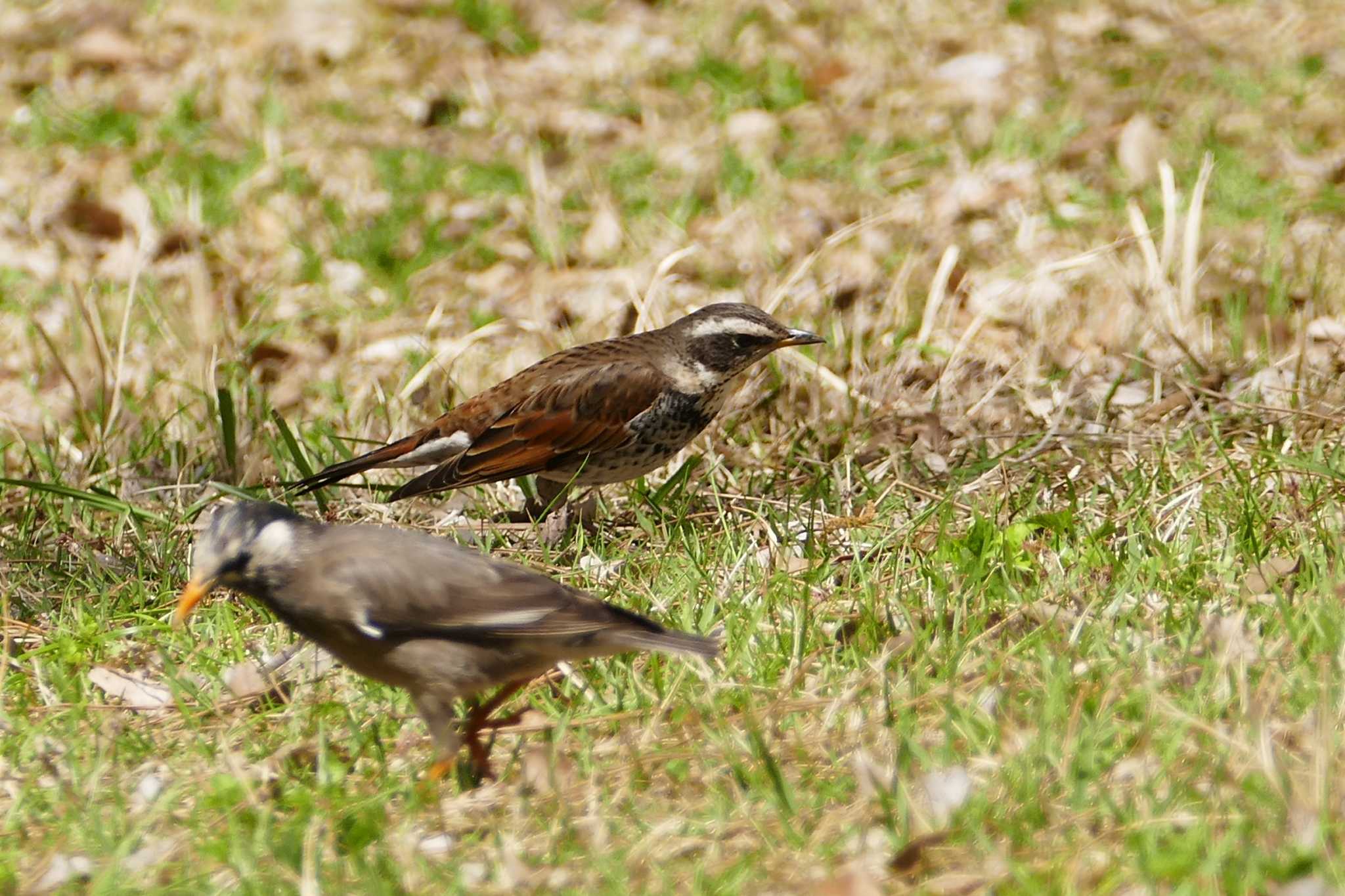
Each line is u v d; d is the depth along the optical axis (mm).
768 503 11500
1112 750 7449
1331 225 16516
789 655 8844
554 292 16562
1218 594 9258
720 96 21125
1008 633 8844
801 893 6520
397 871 6840
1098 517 10812
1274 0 22641
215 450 13414
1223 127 18922
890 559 10133
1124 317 14359
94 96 21797
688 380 11859
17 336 16234
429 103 21234
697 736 7969
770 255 16688
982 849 6598
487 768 7969
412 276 17328
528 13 23688
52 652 9477
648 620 7750
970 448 12422
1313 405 12312
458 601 7605
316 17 23500
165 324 15961
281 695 8859
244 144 20281
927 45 22031
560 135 20547
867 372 13836
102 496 11680
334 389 14992
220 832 7340
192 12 24016
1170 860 6301
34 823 7605
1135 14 22500
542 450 11773
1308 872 6145
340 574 7605
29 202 18953
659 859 6855
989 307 14938
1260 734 7047
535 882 6766
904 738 7426
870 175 18578
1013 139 18875
